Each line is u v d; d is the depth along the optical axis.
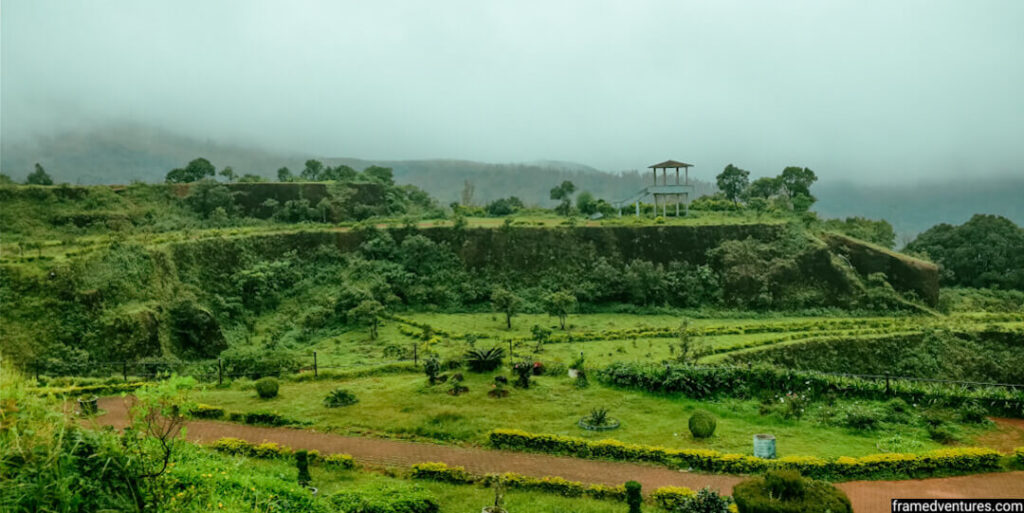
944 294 81.44
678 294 71.38
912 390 27.92
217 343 53.72
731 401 29.02
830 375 29.78
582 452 22.52
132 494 10.03
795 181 117.75
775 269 72.56
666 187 91.31
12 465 9.03
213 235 69.62
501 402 28.95
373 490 17.34
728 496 17.36
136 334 48.28
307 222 84.19
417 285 70.31
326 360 46.38
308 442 24.11
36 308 46.84
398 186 124.44
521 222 82.62
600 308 69.19
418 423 25.94
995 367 50.81
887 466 20.55
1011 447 23.66
